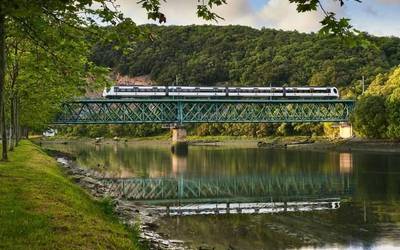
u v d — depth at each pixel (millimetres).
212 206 33406
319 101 115375
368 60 189875
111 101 101312
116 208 27609
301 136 147250
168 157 87625
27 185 20891
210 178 52312
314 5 8391
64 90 36656
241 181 49469
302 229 25047
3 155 32281
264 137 159125
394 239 22594
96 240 13453
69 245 12461
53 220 14938
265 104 115312
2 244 11797
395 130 100125
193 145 144125
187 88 108500
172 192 41125
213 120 110688
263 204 34312
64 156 72375
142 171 59469
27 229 13359
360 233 23938
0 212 15086
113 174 55188
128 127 192000
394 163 67688
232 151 108438
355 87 152500
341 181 47562
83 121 101438
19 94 41375
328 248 20953
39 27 13820
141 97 105562
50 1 9594
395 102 100938
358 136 115875
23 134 93062
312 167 64312
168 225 25688
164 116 107625
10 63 26797
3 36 12328
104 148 125562
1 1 8891
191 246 20438
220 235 23406
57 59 16234
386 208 31266
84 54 18000
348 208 31609
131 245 14289
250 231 24547
